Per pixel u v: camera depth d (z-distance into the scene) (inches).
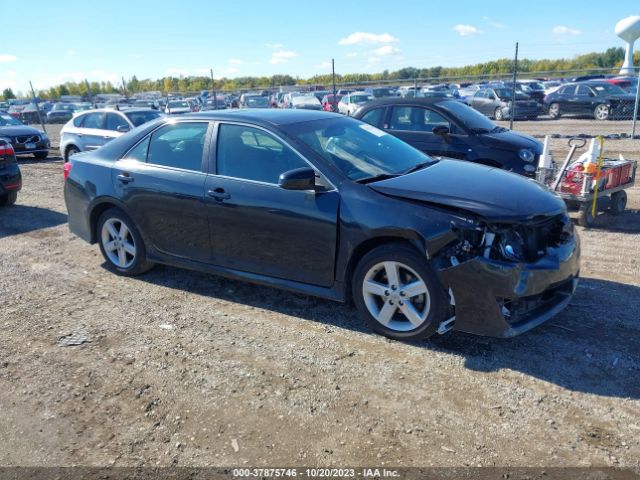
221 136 184.7
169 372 144.9
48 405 132.3
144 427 122.8
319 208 159.8
